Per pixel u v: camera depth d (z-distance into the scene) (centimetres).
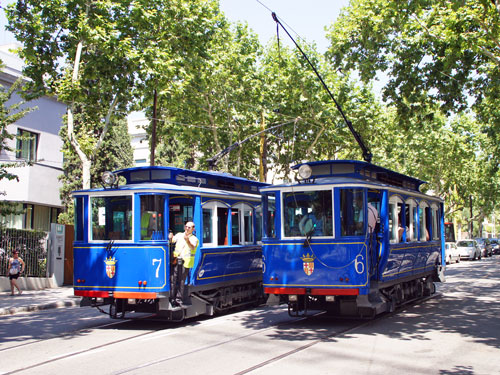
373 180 1364
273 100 3031
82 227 1257
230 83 2802
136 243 1191
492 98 2042
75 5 2017
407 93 2036
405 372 759
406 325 1180
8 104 2634
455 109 2053
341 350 911
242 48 2889
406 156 4384
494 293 1862
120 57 2017
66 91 1961
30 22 2006
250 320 1314
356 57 2125
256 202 1625
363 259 1126
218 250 1384
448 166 4828
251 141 3306
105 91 2128
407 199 1457
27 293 2028
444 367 789
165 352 924
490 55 1591
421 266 1603
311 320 1288
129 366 820
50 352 941
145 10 2088
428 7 1748
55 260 2288
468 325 1175
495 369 778
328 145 3412
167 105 2380
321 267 1151
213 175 1460
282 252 1195
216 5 2708
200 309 1315
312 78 2900
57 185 3014
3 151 2611
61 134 3014
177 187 1288
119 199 1225
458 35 1560
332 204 1159
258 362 827
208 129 2994
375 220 1208
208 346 971
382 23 1972
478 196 6272
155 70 2030
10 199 2684
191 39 2273
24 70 2097
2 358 895
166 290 1184
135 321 1334
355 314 1188
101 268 1218
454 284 2253
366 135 3291
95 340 1060
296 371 764
